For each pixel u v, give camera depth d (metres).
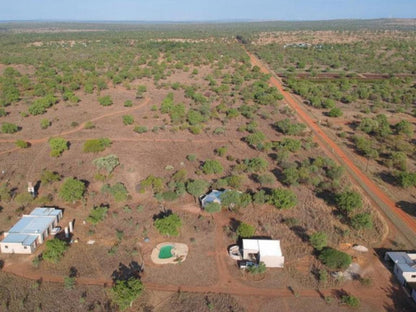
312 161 79.88
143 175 71.69
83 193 63.69
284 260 48.91
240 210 60.19
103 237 53.06
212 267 47.66
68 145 87.25
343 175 73.25
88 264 47.88
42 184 67.25
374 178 72.94
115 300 40.56
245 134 96.81
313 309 41.53
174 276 46.09
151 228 55.12
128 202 61.97
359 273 46.97
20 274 46.09
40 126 101.06
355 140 91.44
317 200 63.69
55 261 47.78
